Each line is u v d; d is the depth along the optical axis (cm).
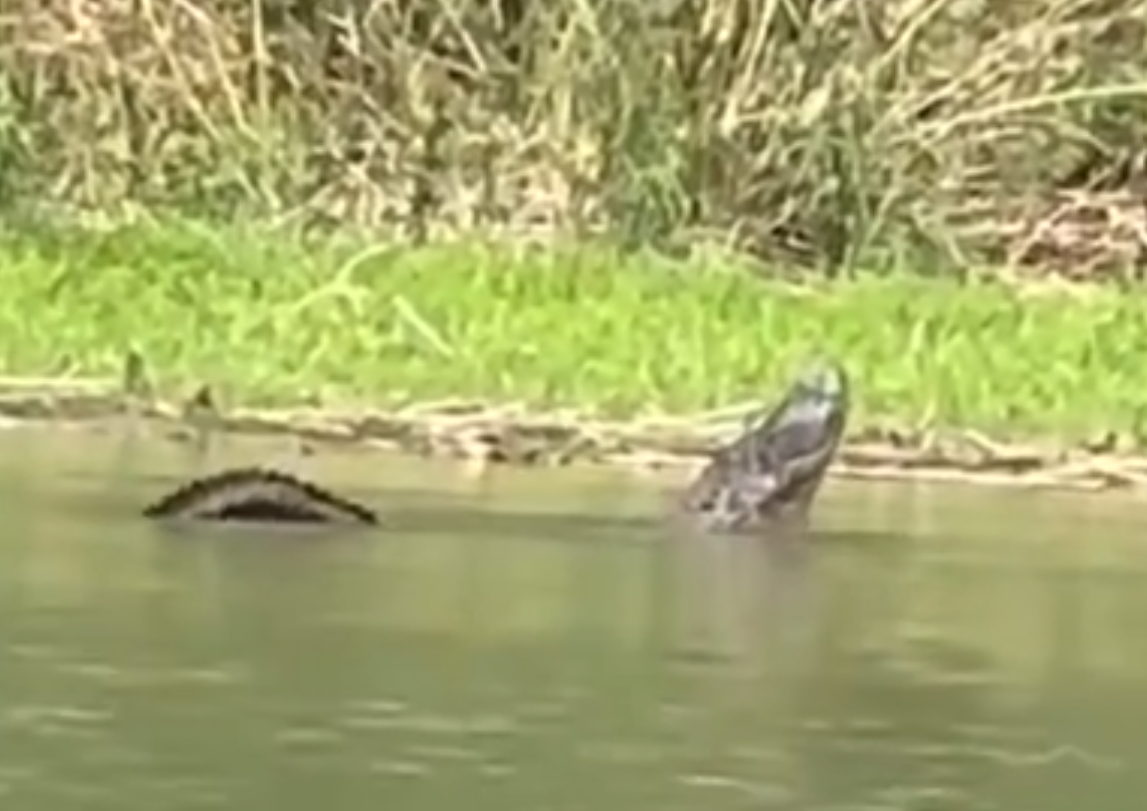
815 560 2195
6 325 3186
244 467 2516
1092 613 2003
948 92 3950
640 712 1662
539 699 1684
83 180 3903
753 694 1717
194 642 1800
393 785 1494
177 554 2094
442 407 2819
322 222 3900
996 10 3981
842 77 3916
